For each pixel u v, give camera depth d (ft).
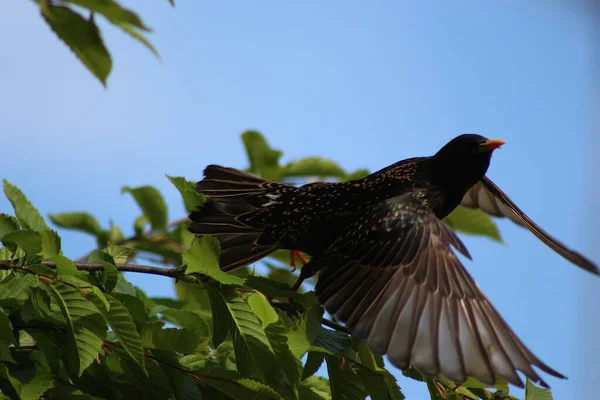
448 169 28.09
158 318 24.26
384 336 21.49
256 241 28.22
